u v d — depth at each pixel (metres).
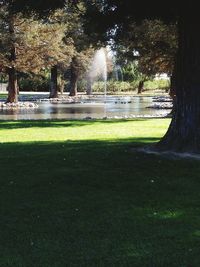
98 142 14.89
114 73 94.81
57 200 8.02
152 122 22.78
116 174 9.84
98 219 7.01
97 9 14.07
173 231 6.45
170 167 10.46
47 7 12.16
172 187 8.80
